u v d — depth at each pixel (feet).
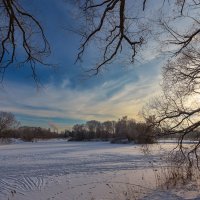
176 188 43.14
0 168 72.49
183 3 29.99
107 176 57.82
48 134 403.13
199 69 36.94
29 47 24.21
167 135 38.04
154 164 73.77
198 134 38.24
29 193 45.47
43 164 80.38
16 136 347.36
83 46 26.30
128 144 193.26
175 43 34.35
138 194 42.42
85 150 139.95
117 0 22.48
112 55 26.66
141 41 25.96
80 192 45.32
